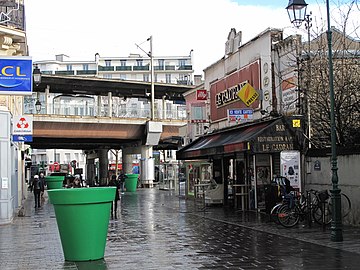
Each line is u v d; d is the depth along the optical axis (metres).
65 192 10.05
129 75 120.50
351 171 15.01
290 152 16.80
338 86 16.97
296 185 16.75
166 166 50.00
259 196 20.27
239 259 10.05
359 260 9.65
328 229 14.30
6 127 18.92
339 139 17.02
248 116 20.23
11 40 19.45
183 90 56.91
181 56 120.38
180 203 28.12
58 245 12.75
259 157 20.31
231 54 22.91
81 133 47.00
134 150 56.72
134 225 17.27
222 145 19.53
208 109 25.94
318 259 9.84
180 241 12.95
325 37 17.84
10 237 14.58
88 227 10.18
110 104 50.59
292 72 18.08
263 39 19.81
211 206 24.64
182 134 33.78
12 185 20.92
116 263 9.88
